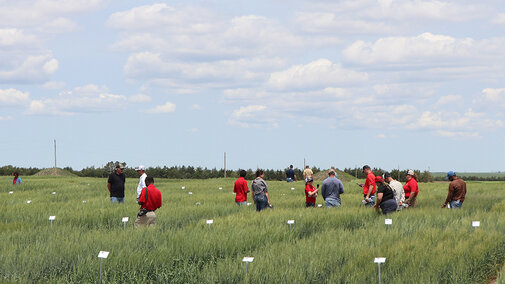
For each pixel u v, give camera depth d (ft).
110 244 37.76
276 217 52.39
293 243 40.14
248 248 39.11
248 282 29.78
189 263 34.99
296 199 82.38
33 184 127.85
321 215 53.52
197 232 42.70
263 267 31.83
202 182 155.53
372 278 29.66
